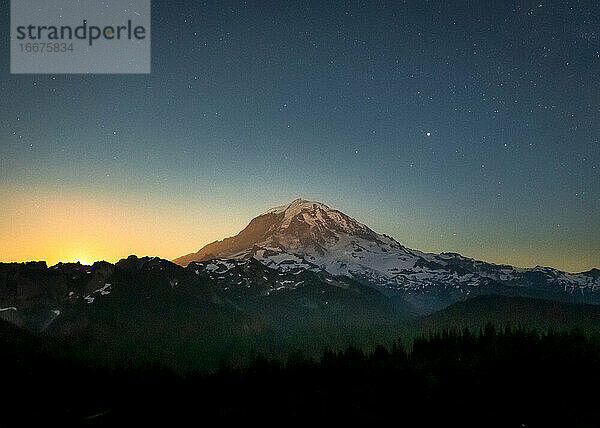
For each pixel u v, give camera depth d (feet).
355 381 429.38
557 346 469.57
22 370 495.41
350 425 348.38
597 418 339.98
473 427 335.47
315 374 451.12
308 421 360.07
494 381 410.11
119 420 378.73
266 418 370.53
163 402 412.57
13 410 395.75
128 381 460.55
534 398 376.27
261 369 468.34
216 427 362.33
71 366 533.96
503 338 509.35
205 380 460.96
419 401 380.17
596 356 449.06
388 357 499.51
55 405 412.77
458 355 485.97
